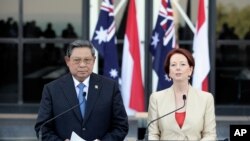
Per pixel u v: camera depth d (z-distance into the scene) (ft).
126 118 45.21
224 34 92.94
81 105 44.52
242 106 93.61
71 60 43.93
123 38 89.20
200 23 82.38
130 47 83.30
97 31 82.38
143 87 84.33
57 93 44.52
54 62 92.84
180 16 89.45
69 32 92.07
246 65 93.25
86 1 89.10
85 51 43.68
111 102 44.83
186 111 44.06
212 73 87.71
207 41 82.58
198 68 82.07
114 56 82.48
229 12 92.48
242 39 92.73
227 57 93.04
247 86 93.50
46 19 92.12
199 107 44.16
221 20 92.58
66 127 44.16
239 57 93.15
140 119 61.98
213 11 87.56
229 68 93.25
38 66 93.04
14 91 93.15
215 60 92.84
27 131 83.30
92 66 44.21
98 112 44.39
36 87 93.20
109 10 82.38
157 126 44.45
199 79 82.02
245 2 92.17
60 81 45.03
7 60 92.94
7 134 82.48
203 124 44.21
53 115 44.50
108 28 82.43
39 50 92.73
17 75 93.04
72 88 44.65
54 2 91.86
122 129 44.75
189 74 44.32
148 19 85.76
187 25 89.40
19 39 92.58
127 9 88.79
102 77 45.60
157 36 81.76
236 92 93.86
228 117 91.15
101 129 44.50
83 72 43.86
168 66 44.55
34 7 92.12
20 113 92.32
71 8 91.71
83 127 44.19
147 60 85.71
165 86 81.30
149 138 43.60
